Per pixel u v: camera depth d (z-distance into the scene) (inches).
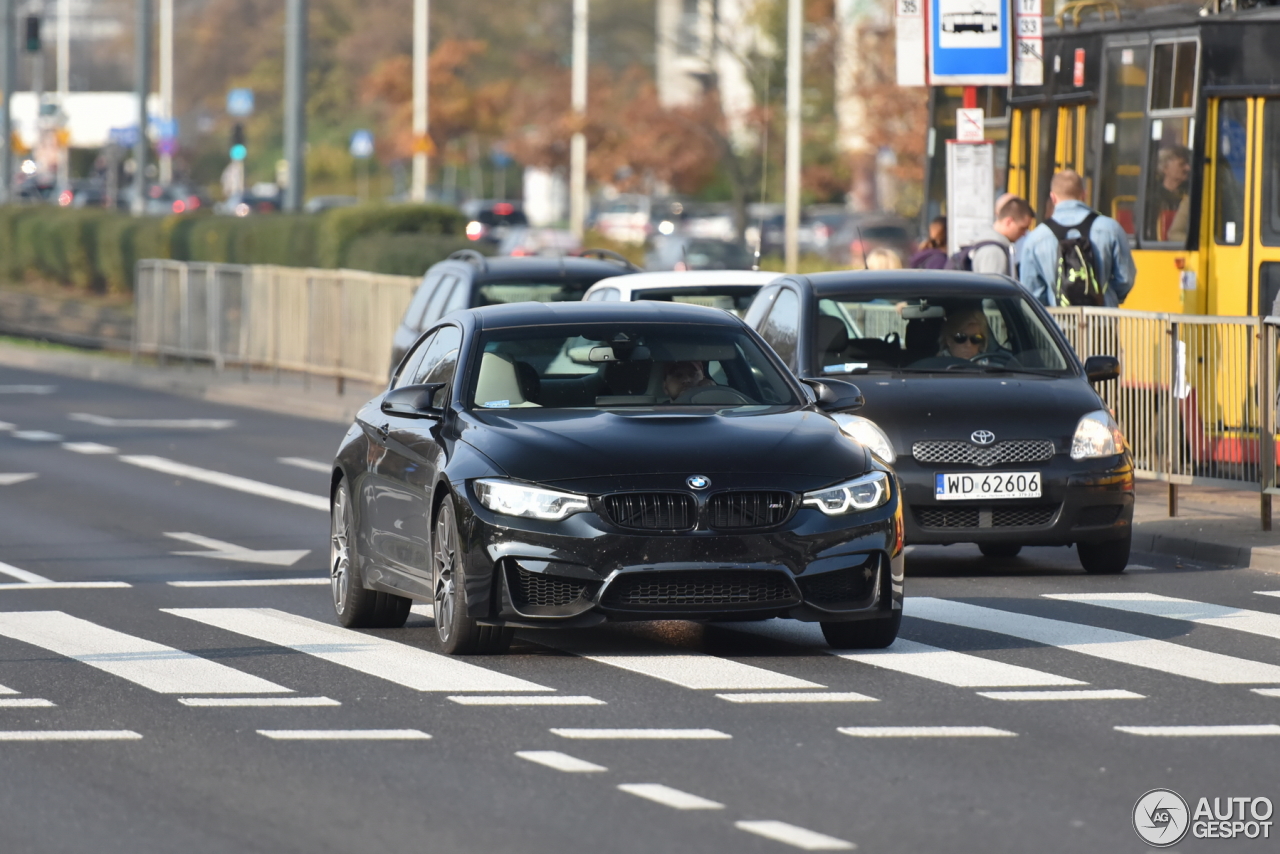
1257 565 1793.8
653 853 868.6
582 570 1283.2
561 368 1425.9
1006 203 2338.8
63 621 1549.0
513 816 935.0
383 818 935.0
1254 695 1212.5
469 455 1339.8
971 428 1707.7
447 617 1358.3
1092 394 1765.5
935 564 1838.1
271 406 3740.2
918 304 1849.2
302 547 2007.9
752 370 1444.4
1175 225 2372.0
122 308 5905.5
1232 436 1985.7
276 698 1228.5
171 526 2169.0
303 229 4970.5
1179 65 2362.2
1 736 1126.4
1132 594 1632.6
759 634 1441.9
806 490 1300.4
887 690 1231.5
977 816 926.4
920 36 2546.8
